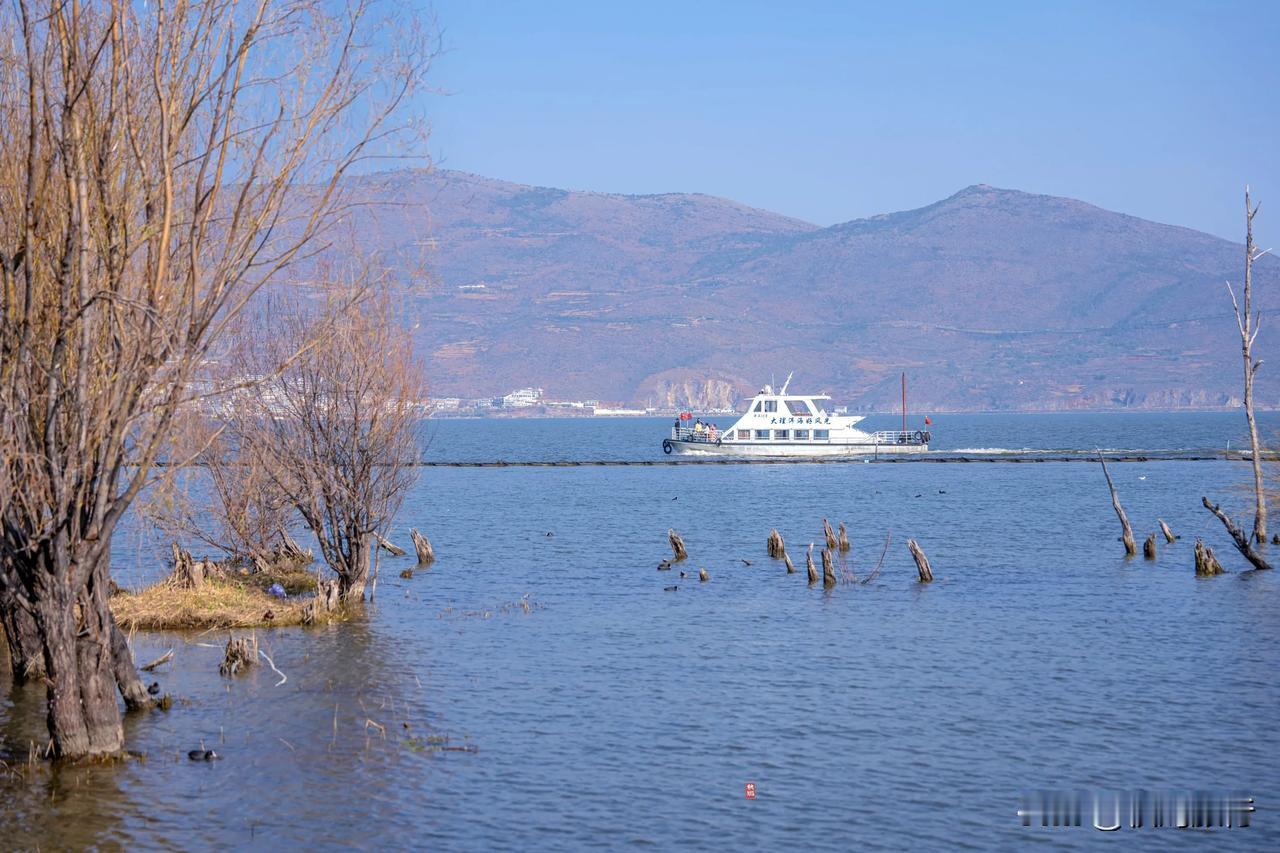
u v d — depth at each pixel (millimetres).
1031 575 44844
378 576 45469
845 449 135375
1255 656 30094
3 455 18484
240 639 29469
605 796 20047
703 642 32188
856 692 26781
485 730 23656
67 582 19922
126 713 24422
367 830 18531
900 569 47094
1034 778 21016
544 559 51031
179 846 17828
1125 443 189250
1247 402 48406
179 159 19125
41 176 18750
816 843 18188
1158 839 18328
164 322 18562
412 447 38844
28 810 18953
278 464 37844
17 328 18312
